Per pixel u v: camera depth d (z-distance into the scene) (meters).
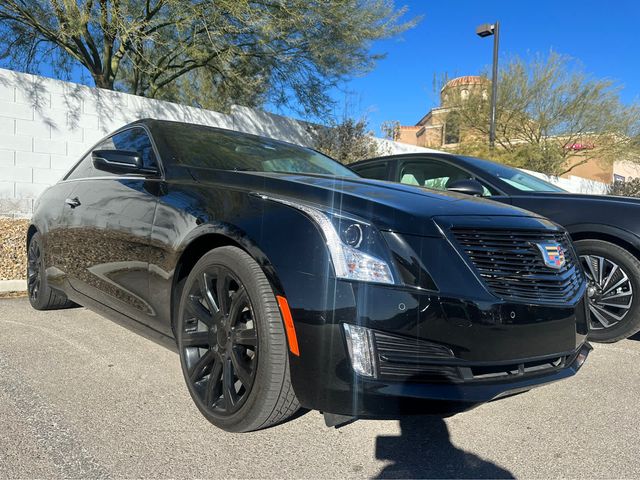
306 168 3.56
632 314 3.85
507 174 4.77
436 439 2.37
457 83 21.77
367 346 1.92
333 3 9.48
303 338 1.96
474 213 2.31
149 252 2.71
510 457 2.22
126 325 3.04
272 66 11.20
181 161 2.99
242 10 8.75
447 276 2.05
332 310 1.93
